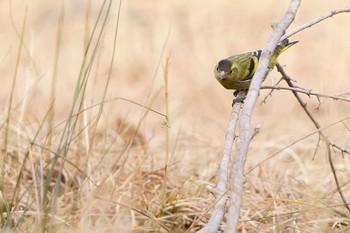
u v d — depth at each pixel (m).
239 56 11.52
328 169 14.57
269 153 15.64
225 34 23.97
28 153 12.29
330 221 11.77
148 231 11.71
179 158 14.99
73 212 11.52
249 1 25.80
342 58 21.89
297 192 13.36
